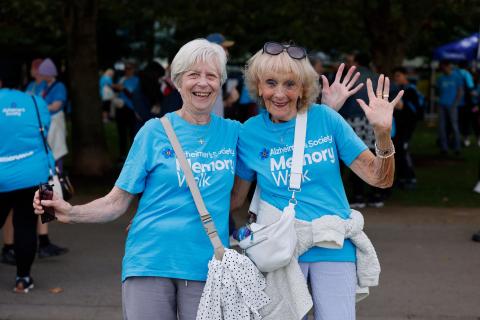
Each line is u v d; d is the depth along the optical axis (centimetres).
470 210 998
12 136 580
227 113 962
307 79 348
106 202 344
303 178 350
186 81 342
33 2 1359
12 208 614
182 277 336
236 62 2134
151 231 339
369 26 1402
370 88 344
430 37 2453
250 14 1634
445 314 574
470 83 1747
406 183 1171
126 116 1475
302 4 1534
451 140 1739
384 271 691
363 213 970
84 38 1231
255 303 339
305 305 343
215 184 342
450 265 714
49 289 629
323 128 353
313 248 353
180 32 2127
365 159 352
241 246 345
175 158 339
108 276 671
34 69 932
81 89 1243
